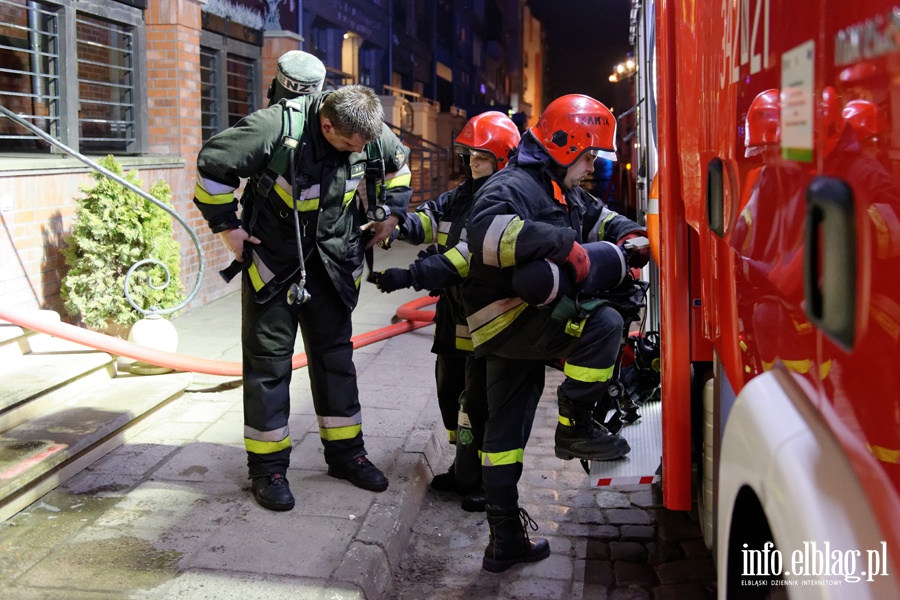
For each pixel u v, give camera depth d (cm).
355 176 360
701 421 299
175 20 762
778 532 132
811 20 134
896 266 104
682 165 273
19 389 417
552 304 302
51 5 630
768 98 161
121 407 445
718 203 213
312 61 350
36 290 564
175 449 431
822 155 128
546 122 316
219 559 319
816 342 134
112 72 755
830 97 125
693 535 377
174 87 768
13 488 347
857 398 117
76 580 303
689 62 257
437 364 416
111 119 758
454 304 381
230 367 527
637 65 552
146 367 513
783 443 135
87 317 562
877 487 113
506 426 336
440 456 466
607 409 352
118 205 556
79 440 393
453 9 3272
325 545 330
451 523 391
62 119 642
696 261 283
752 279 177
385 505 369
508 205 303
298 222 347
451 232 385
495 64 4466
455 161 2372
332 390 385
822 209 123
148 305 569
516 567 351
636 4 544
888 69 106
